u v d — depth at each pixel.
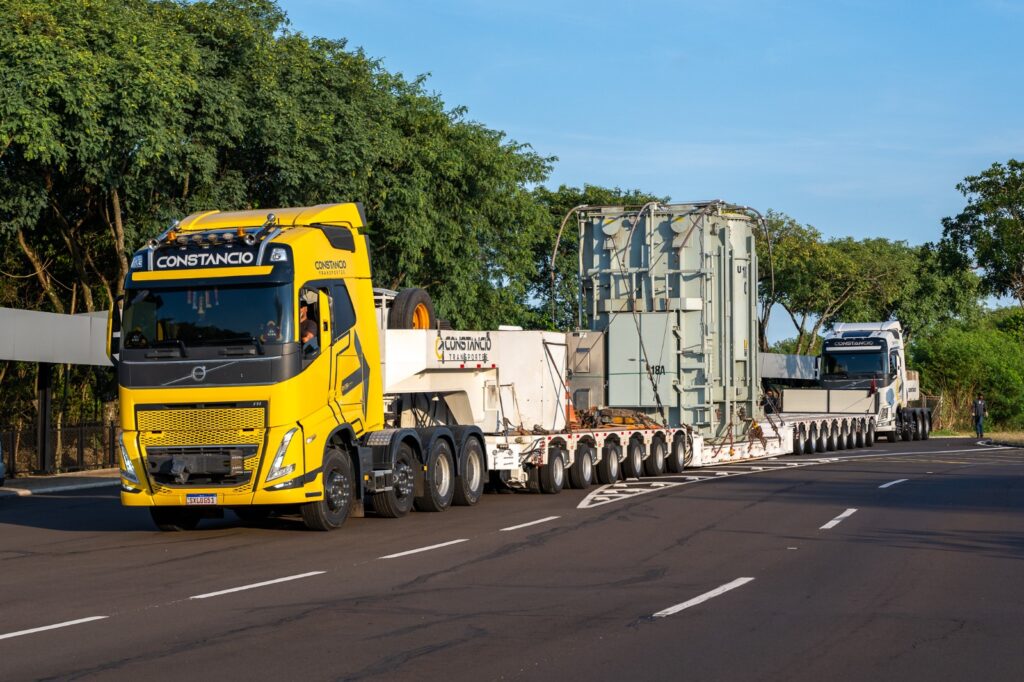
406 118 43.88
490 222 48.03
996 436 53.25
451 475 19.80
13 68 28.42
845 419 42.53
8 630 9.80
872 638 9.14
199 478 15.99
